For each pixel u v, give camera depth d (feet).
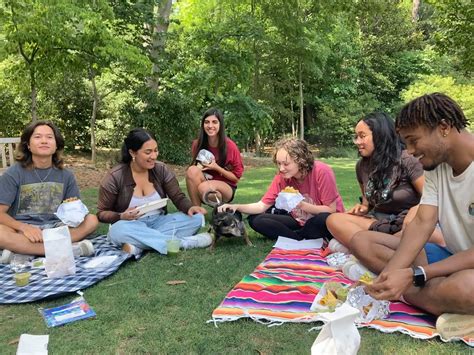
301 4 44.83
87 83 41.63
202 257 11.66
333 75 58.54
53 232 10.24
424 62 64.64
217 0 45.19
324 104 58.13
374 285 6.80
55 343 7.35
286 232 12.88
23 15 27.66
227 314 8.05
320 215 12.14
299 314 8.00
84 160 38.45
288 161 12.14
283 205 12.10
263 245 12.71
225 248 12.46
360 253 8.76
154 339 7.40
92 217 12.46
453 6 30.14
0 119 38.47
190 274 10.41
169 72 37.29
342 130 57.31
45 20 27.45
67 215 11.67
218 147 16.02
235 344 7.20
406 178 10.59
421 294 7.38
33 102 32.04
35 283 9.79
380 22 65.67
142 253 12.03
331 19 46.68
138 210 12.54
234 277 10.17
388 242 8.55
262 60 49.14
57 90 40.45
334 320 5.49
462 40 30.25
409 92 57.67
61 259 10.09
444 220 7.45
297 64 50.90
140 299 9.01
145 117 37.01
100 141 43.75
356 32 60.80
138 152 12.57
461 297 6.70
